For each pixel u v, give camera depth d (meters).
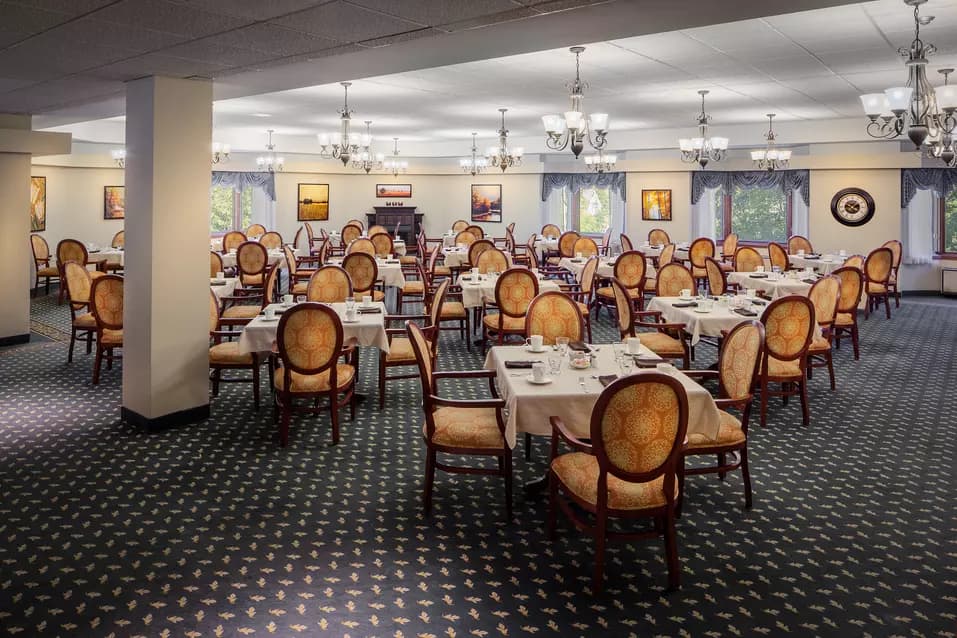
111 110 7.64
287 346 5.01
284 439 5.16
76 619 2.98
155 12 3.71
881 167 13.55
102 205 14.81
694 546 3.68
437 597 3.18
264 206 18.02
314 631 2.90
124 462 4.83
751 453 5.07
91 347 8.47
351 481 4.54
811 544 3.70
